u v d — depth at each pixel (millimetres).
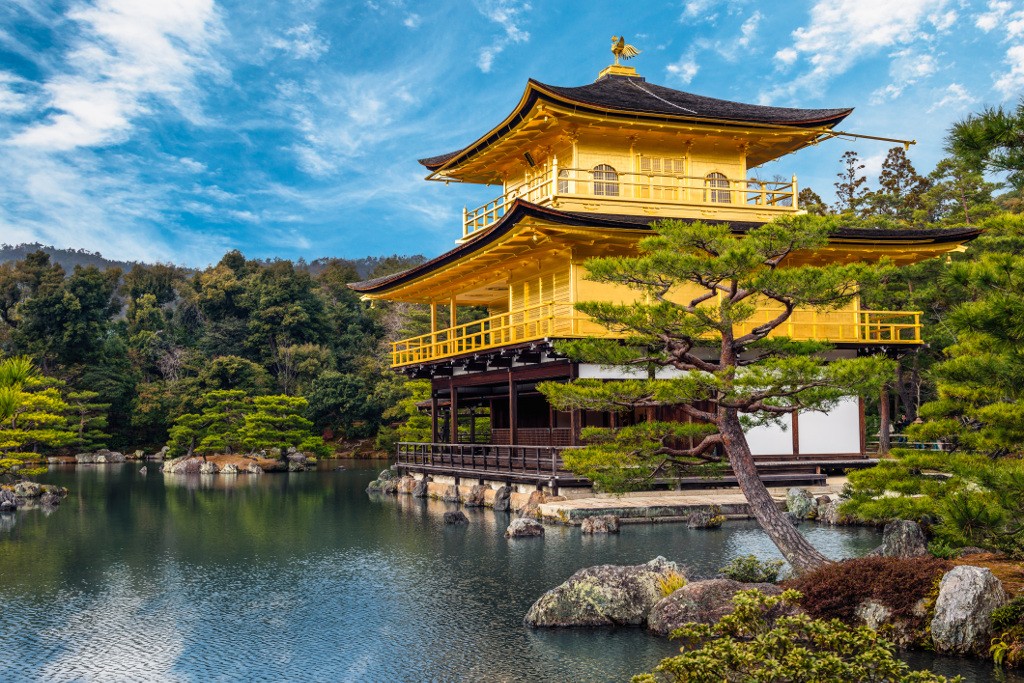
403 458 47719
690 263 16281
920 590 14320
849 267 16109
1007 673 12758
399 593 19516
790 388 16891
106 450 76875
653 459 18172
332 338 102250
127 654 15312
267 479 55875
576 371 31500
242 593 20062
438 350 43375
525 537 26000
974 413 16281
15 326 93312
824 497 29203
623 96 37500
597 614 16266
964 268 13648
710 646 10000
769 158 40219
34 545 27453
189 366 88938
